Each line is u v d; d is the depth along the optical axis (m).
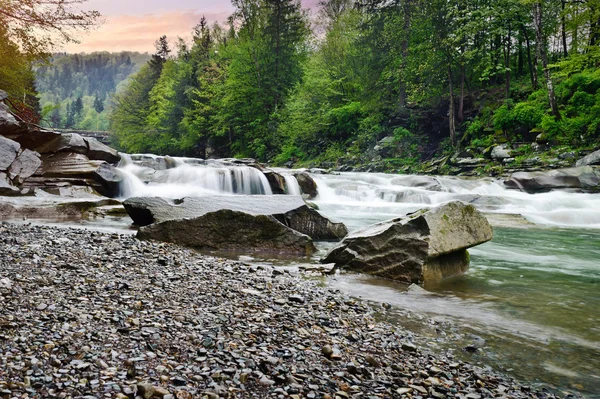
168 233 9.39
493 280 7.31
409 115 38.12
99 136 81.94
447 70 35.62
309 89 45.09
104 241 8.18
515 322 5.14
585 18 26.89
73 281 5.11
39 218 12.60
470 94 36.66
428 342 4.43
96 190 17.55
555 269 8.27
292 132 45.44
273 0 50.28
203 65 60.91
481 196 19.42
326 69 44.09
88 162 17.81
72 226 11.11
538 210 18.36
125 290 5.02
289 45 52.06
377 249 7.52
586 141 25.34
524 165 25.53
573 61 26.06
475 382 3.52
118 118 79.50
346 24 44.34
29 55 19.81
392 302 5.87
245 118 51.00
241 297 5.31
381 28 40.19
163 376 3.00
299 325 4.51
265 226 9.52
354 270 7.67
